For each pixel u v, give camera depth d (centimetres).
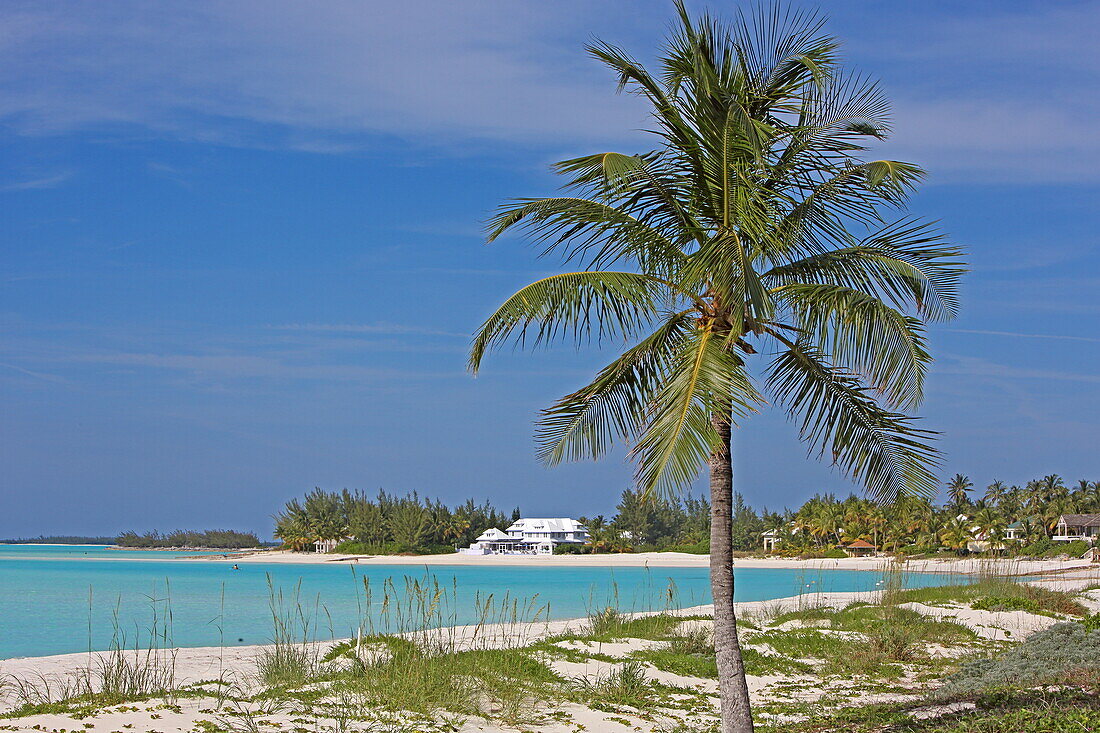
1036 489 13088
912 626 1978
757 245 925
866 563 8819
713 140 903
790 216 946
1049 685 1262
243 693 1209
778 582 6041
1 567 8694
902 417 970
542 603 3769
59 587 5253
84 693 1198
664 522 13500
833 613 2280
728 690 900
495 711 1136
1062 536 10281
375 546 12681
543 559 10931
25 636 2728
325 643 1866
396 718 1031
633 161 880
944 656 1762
